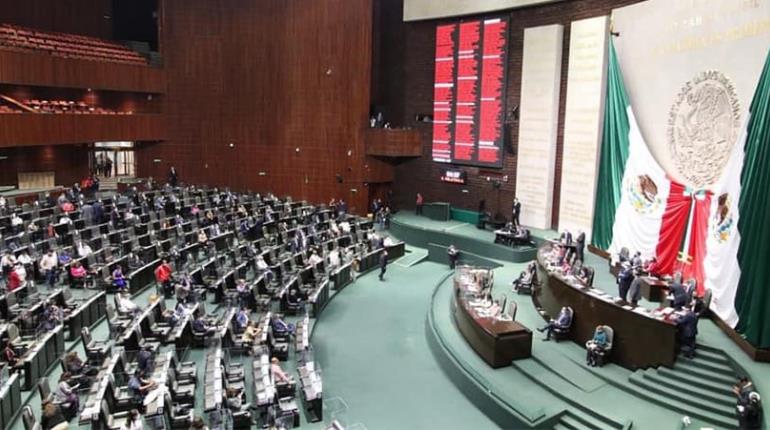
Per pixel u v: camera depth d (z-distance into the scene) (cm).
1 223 2486
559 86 2973
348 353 2002
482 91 3378
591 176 2706
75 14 3919
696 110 2003
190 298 2000
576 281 1939
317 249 2783
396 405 1647
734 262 1700
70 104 3438
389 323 2295
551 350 1802
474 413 1617
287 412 1454
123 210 3002
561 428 1468
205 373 1526
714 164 1905
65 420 1321
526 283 2334
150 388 1398
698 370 1555
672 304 1750
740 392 1372
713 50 1914
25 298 1861
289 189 3975
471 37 3400
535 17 3097
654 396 1519
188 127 3959
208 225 2964
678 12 2109
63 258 2192
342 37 3803
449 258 3055
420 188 3838
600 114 2652
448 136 3591
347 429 1434
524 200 3162
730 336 1691
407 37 3766
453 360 1812
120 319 1792
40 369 1501
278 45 3875
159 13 3884
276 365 1552
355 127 3850
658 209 2192
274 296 2262
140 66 3738
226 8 3878
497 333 1731
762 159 1611
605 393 1561
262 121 3947
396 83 4022
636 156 2347
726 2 1852
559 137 3000
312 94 3872
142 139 3781
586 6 2808
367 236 3219
